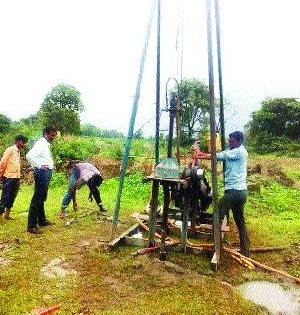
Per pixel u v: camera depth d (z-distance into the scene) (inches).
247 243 266.8
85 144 780.6
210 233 307.1
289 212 438.0
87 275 226.5
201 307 194.2
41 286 210.8
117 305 193.9
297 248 300.7
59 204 426.3
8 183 340.8
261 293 219.1
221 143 318.0
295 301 212.7
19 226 324.2
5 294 200.8
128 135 275.9
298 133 1605.6
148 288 213.6
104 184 550.3
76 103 1467.8
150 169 591.8
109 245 263.6
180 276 229.5
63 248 270.1
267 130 1619.1
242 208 265.1
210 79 241.8
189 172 256.5
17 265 238.8
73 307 189.9
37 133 847.7
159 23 302.5
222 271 242.8
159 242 282.8
